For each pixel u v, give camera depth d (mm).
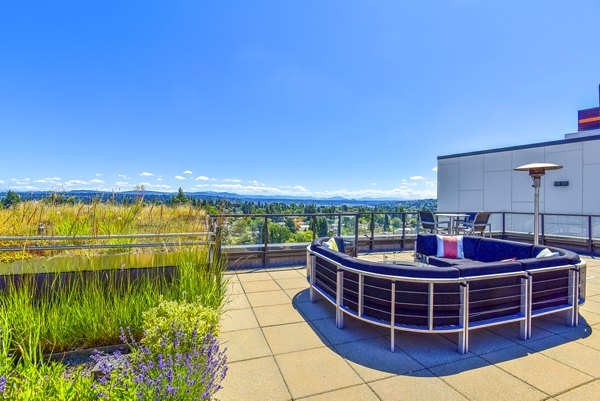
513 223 9086
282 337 2930
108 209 4262
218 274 3725
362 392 2062
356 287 2973
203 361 1838
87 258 3246
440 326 2627
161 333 2154
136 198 4465
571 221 7793
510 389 2084
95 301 2799
